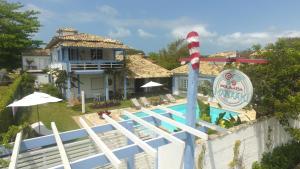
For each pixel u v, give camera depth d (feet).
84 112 71.05
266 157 30.04
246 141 27.20
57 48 94.94
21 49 100.63
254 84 29.14
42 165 21.52
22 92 82.64
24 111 66.95
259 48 32.01
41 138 20.01
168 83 120.47
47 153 21.86
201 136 19.77
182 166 22.13
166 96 95.76
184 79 105.91
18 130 20.89
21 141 19.06
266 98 29.07
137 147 18.63
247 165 27.81
